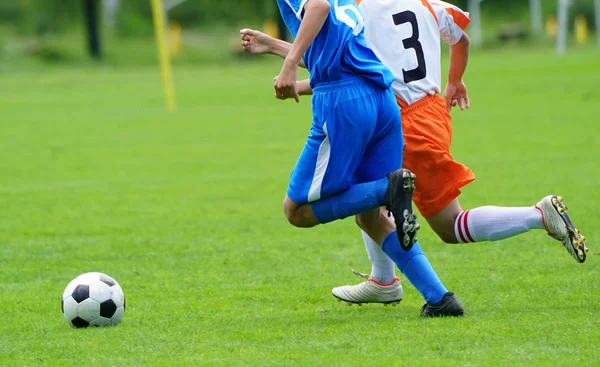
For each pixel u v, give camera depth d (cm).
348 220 3172
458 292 2041
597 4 18875
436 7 1994
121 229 3098
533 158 4566
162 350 1580
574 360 1412
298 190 1734
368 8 1942
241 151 5400
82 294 1795
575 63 12362
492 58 14825
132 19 19025
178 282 2283
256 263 2505
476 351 1481
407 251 1772
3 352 1616
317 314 1884
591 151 4741
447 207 1900
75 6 19075
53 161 5147
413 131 1895
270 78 12519
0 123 7644
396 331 1648
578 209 3112
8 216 3400
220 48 18450
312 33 1648
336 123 1684
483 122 6481
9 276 2412
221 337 1672
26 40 17338
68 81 12900
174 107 8894
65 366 1504
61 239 2944
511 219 1805
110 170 4728
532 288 2042
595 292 1972
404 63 1923
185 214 3372
